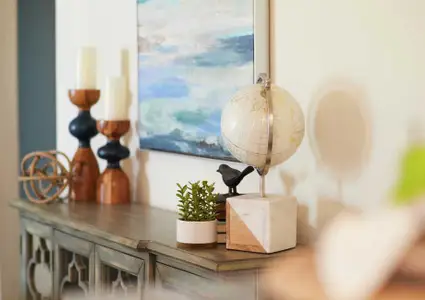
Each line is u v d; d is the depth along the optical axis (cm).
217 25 223
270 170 207
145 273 202
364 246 23
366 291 23
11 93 377
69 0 333
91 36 315
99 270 229
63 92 343
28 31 461
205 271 176
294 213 179
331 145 183
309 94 191
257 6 204
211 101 228
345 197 179
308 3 189
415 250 23
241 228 175
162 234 207
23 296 288
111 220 238
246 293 168
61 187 286
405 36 160
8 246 372
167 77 253
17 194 377
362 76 173
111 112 276
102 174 282
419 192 23
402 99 162
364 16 171
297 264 26
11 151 376
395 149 164
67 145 340
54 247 261
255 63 206
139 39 270
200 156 236
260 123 171
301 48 192
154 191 273
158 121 261
